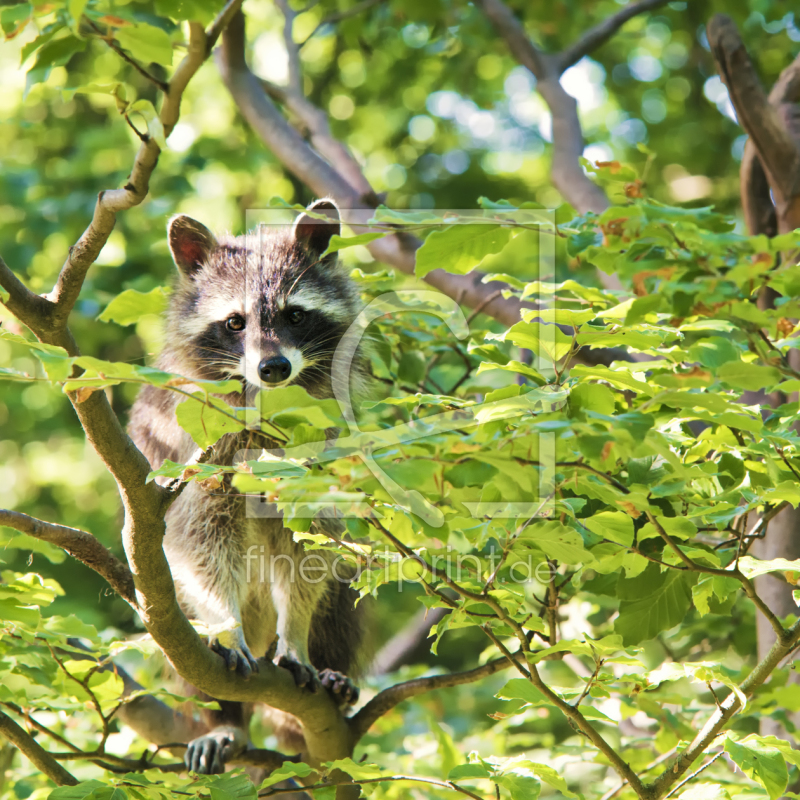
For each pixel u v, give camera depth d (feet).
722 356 10.36
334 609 19.90
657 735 17.52
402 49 39.24
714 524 13.55
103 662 14.14
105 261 35.06
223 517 18.33
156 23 15.26
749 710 14.23
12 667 14.28
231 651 15.25
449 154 50.21
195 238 20.84
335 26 36.45
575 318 11.27
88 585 39.50
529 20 33.76
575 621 20.11
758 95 18.22
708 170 42.83
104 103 40.04
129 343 36.70
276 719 20.90
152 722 19.20
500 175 52.21
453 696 30.55
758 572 11.03
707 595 12.52
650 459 11.69
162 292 19.71
